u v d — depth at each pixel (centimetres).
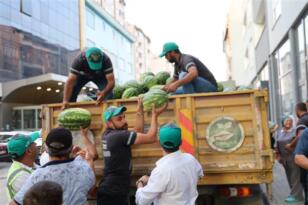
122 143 472
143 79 734
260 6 2583
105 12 5647
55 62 4125
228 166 538
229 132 540
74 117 540
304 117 782
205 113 547
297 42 1616
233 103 541
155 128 508
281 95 2077
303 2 1384
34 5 3800
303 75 1520
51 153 356
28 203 232
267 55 2461
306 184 739
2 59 3359
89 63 609
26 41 3672
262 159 530
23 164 409
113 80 615
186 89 616
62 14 4319
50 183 243
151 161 557
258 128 533
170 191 405
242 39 4709
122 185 470
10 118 3338
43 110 607
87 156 441
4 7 3406
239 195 550
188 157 427
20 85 3189
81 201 355
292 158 836
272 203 834
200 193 563
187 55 632
